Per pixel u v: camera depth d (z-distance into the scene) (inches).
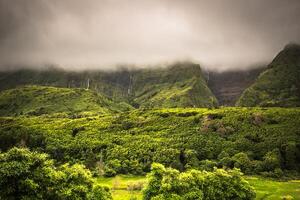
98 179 7436.0
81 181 3540.8
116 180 7003.0
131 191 5895.7
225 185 4520.2
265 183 7150.6
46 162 3004.4
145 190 3919.8
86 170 3836.1
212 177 4490.7
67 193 3174.2
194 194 3917.3
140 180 6653.5
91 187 3617.1
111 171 7790.4
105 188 4047.7
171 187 3828.7
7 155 2795.3
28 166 2768.2
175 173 3961.6
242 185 4635.8
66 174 3469.5
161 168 3973.9
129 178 7628.0
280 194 6077.8
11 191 2615.7
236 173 4712.1
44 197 2891.2
